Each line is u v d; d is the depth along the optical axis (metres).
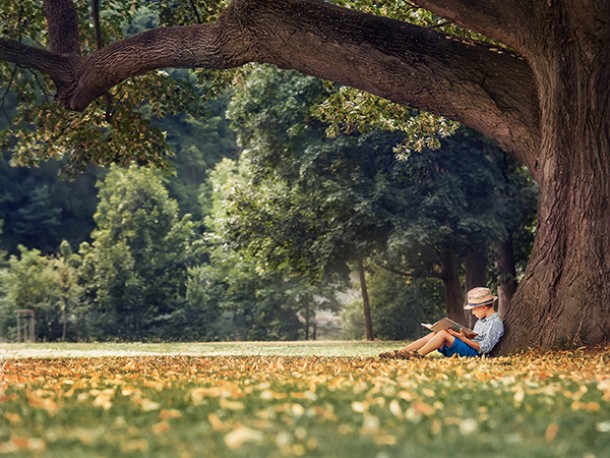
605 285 12.60
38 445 4.20
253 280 56.69
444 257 36.62
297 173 36.94
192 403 6.02
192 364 12.12
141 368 10.79
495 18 13.09
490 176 33.66
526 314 13.05
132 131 19.77
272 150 36.81
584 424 4.92
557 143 12.98
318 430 4.62
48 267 52.94
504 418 5.12
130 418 5.27
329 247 34.84
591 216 12.71
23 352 24.31
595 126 12.79
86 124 20.03
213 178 60.84
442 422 4.90
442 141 33.84
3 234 73.69
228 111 37.28
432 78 13.73
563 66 12.88
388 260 36.44
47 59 15.77
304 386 7.00
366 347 30.17
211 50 14.54
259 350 26.64
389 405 5.68
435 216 33.66
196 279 57.78
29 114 20.41
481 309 13.02
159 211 58.12
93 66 15.46
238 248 39.38
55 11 16.97
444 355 12.36
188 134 78.69
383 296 49.16
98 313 55.12
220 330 57.59
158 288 56.38
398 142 34.06
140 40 15.04
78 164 20.62
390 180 34.69
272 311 57.50
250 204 38.38
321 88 35.22
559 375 7.98
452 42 13.94
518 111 13.58
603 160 12.77
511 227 35.38
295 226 37.22
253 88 36.53
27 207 74.12
